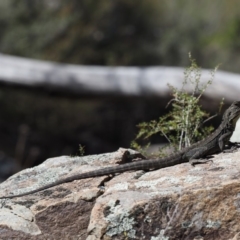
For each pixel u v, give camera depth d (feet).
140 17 82.48
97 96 55.26
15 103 80.59
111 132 79.15
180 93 25.85
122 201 19.36
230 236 18.44
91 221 19.34
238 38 76.13
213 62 75.10
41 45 82.99
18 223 20.31
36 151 77.05
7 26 84.43
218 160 21.71
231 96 48.01
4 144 79.20
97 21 83.10
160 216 18.93
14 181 22.76
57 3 84.84
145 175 21.43
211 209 18.80
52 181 22.27
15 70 56.13
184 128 24.72
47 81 55.47
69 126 80.18
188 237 18.65
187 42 78.79
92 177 21.86
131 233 18.84
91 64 82.33
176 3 82.23
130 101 55.06
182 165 21.70
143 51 80.69
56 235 20.10
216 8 80.28
